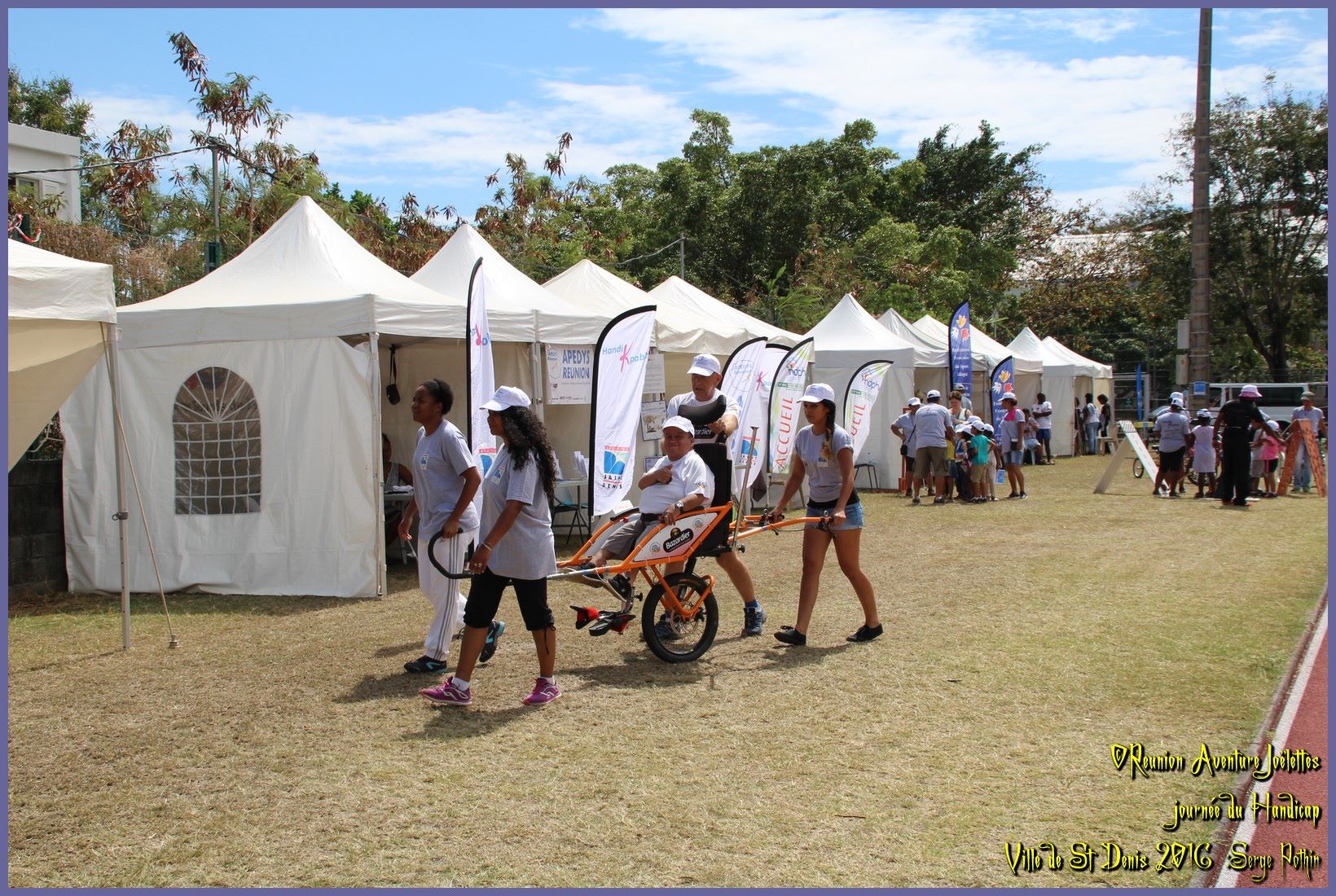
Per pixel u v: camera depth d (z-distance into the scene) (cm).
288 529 985
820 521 759
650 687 667
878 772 517
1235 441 1716
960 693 651
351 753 548
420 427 1280
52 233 1708
